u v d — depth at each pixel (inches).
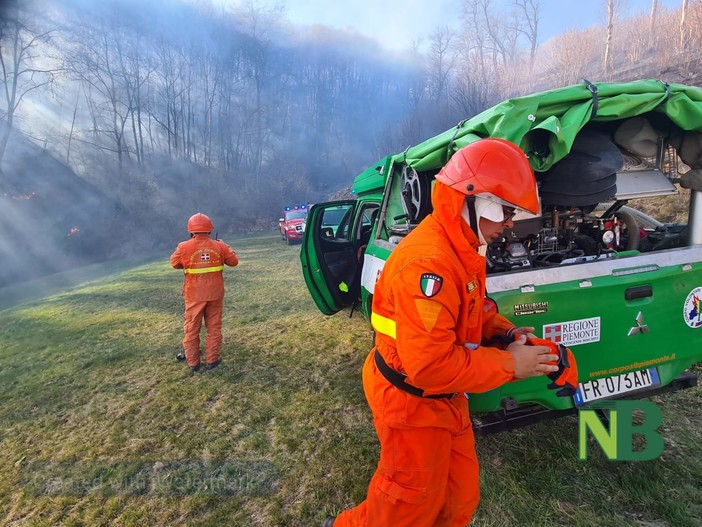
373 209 207.9
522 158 62.9
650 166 118.9
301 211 783.1
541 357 62.3
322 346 212.5
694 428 117.7
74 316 330.3
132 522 103.5
